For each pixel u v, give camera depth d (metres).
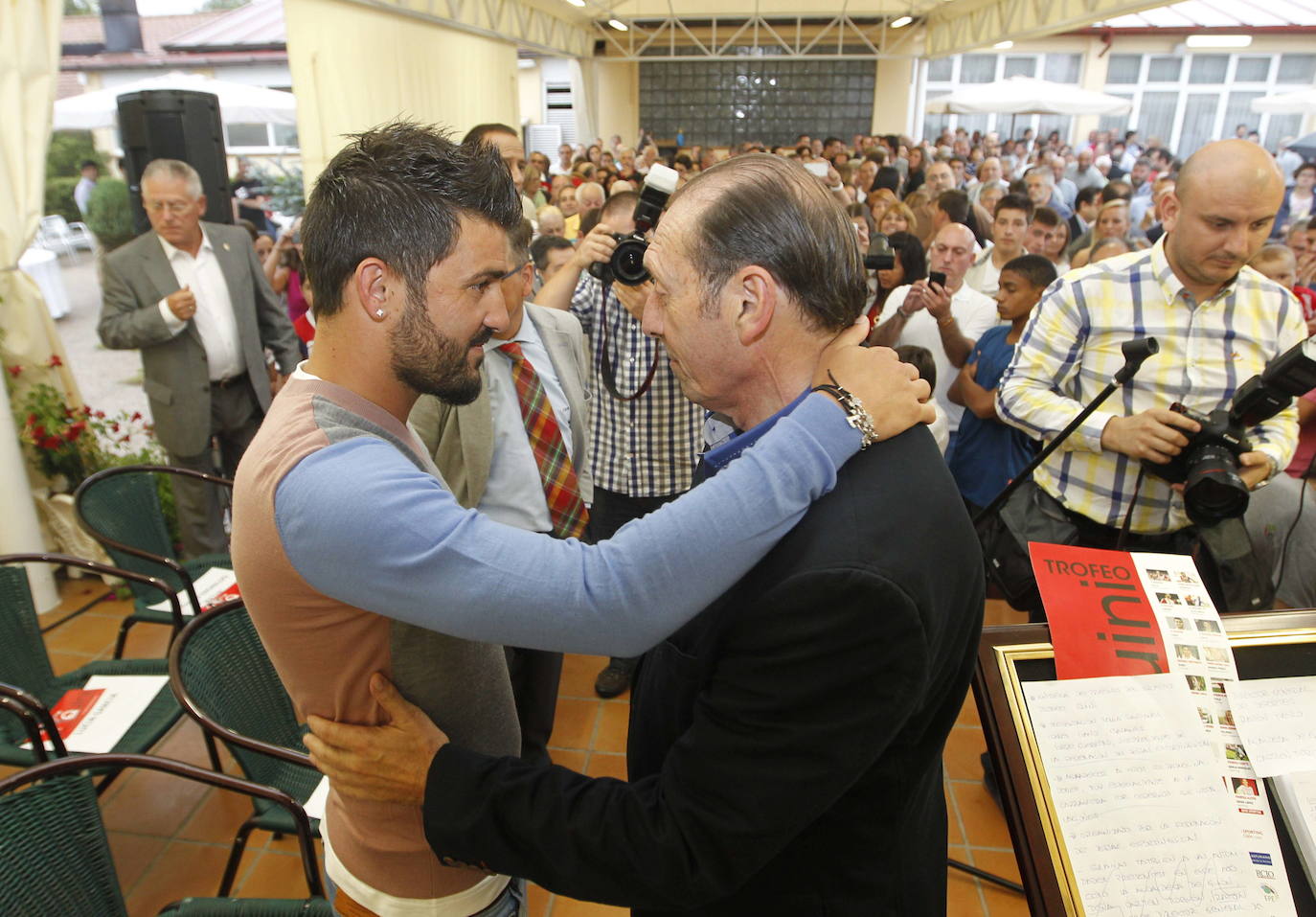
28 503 2.73
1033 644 0.88
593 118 12.77
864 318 0.74
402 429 0.77
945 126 14.61
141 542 2.11
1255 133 11.66
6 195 2.71
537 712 1.92
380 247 0.65
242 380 2.88
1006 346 2.24
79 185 7.90
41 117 2.72
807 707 0.62
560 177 7.44
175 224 2.61
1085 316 1.59
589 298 2.19
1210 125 13.54
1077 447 1.61
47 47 2.69
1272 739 0.84
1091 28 12.84
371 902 0.88
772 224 0.66
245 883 1.75
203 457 2.79
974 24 8.31
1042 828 0.80
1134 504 1.50
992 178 7.56
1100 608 0.89
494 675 0.89
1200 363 1.52
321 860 1.80
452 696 0.82
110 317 2.62
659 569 0.62
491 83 6.38
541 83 13.42
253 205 6.71
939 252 2.88
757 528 0.62
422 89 4.96
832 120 14.24
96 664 1.85
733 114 14.41
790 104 14.23
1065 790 0.82
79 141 8.74
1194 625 0.89
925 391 0.70
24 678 1.74
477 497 1.61
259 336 2.86
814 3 10.50
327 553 0.64
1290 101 10.55
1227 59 13.13
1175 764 0.83
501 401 1.67
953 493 0.69
